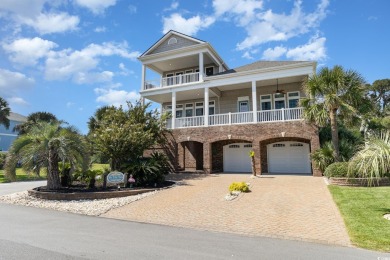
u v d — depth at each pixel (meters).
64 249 5.35
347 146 16.11
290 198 10.54
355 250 5.34
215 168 23.09
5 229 7.07
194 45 23.11
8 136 49.69
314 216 8.02
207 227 7.39
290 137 18.77
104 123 17.80
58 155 12.73
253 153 17.80
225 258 4.90
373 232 6.25
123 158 15.32
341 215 7.88
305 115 16.20
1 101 34.44
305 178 16.09
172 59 24.80
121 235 6.55
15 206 10.75
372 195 10.05
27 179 23.17
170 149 21.94
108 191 12.41
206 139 20.94
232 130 20.11
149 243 5.87
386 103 46.47
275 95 23.00
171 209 9.62
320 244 5.77
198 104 26.12
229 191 12.41
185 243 5.88
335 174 13.03
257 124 19.38
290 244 5.79
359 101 15.01
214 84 21.69
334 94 14.71
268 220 7.83
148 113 19.41
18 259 4.75
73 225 7.63
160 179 14.95
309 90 15.74
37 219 8.40
